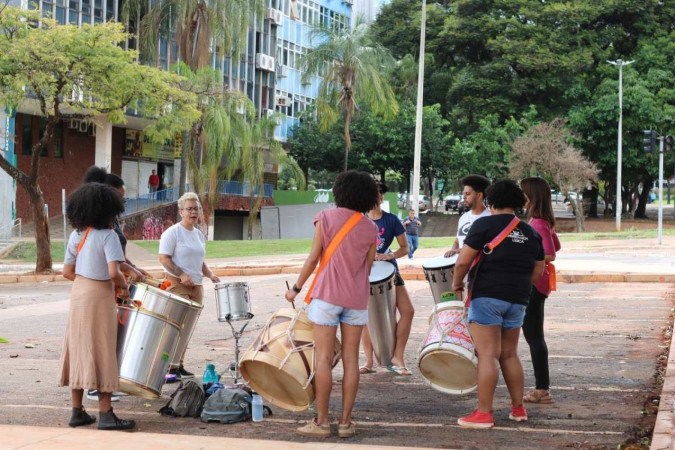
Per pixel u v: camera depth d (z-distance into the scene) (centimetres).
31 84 2694
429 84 7456
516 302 802
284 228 6319
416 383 1033
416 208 4212
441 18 7419
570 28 7119
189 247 1042
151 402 934
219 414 841
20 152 5072
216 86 4519
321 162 7012
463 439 771
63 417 870
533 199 896
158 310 838
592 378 1046
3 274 2797
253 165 5259
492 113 6919
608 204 7775
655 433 738
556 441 762
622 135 6894
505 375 837
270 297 2017
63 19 4791
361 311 791
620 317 1592
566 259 3003
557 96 7212
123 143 5847
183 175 4881
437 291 981
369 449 721
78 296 798
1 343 1359
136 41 5303
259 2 4784
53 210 5266
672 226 6744
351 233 791
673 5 7394
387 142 6831
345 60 5597
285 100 7000
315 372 789
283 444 735
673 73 7094
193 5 4600
